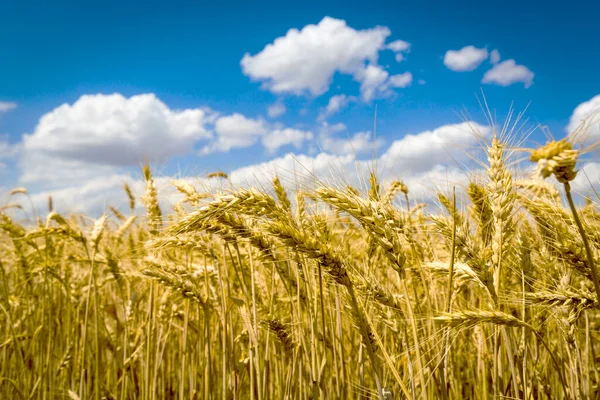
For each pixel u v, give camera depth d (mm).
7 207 1012
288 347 518
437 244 582
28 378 755
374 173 459
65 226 694
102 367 738
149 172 692
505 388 496
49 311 784
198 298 548
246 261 630
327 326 567
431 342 454
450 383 583
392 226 411
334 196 388
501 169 431
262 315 517
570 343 469
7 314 704
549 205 450
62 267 875
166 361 785
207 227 484
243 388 639
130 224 936
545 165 262
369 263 489
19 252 878
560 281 465
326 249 392
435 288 567
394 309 422
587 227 422
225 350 528
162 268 591
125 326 705
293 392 545
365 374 595
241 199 432
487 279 394
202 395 667
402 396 468
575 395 488
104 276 958
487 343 583
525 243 491
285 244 398
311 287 551
